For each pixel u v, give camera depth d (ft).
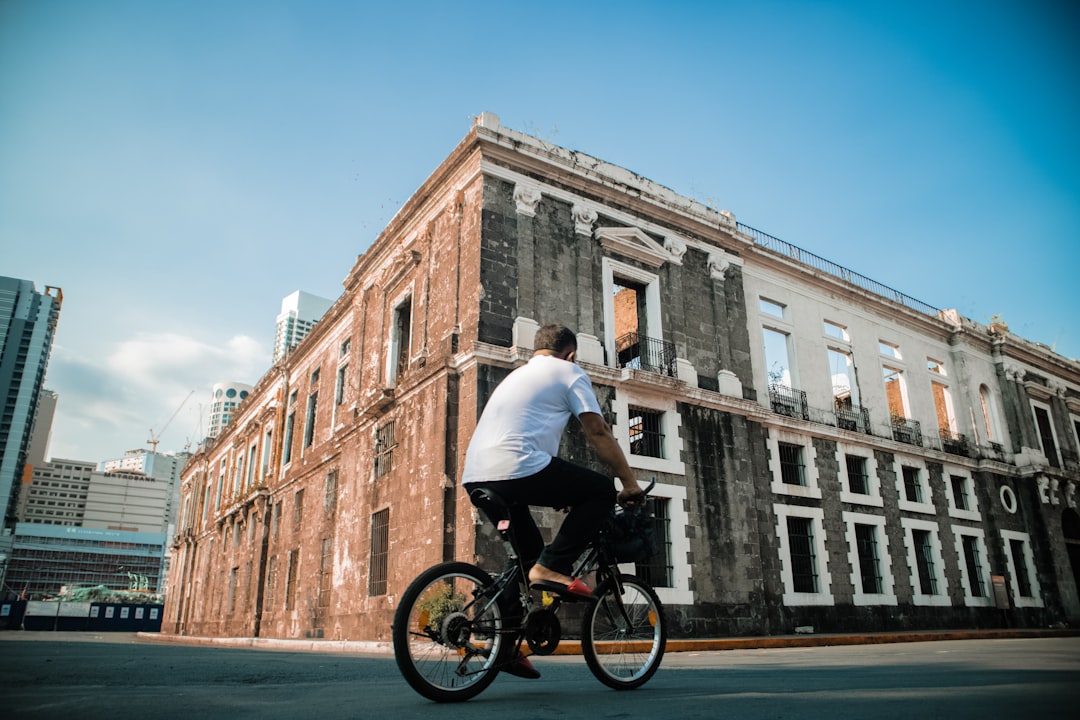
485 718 8.61
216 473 133.59
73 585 348.18
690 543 53.01
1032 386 92.68
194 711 9.28
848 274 78.64
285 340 477.36
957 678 13.64
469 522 45.42
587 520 11.65
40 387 324.19
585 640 12.08
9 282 306.96
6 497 344.90
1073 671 14.56
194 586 131.75
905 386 80.07
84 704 9.80
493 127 53.62
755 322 67.31
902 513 71.61
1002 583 76.18
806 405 67.97
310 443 86.48
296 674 16.40
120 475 552.82
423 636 10.64
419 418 52.65
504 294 50.52
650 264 59.77
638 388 54.19
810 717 8.38
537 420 11.68
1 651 22.70
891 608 65.98
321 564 70.54
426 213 60.18
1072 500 89.66
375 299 69.77
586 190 57.52
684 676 15.99
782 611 57.67
